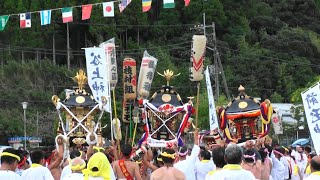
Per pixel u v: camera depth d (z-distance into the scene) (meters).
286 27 91.12
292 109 64.06
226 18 85.12
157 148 27.91
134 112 28.41
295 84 83.25
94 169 12.97
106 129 51.88
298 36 86.69
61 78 75.31
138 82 29.59
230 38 84.44
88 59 25.69
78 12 76.88
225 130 27.84
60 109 27.98
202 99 59.06
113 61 27.14
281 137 62.91
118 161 16.73
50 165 17.09
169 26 83.81
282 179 20.92
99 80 25.64
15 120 66.56
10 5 76.12
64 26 82.38
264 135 27.09
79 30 83.69
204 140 28.09
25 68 73.56
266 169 17.83
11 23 76.62
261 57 81.75
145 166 19.50
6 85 71.69
